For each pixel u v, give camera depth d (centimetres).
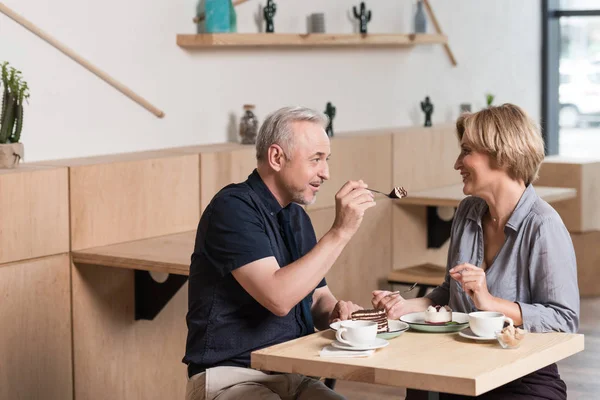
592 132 787
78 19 413
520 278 283
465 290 270
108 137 432
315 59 553
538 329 268
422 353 241
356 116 589
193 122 477
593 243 665
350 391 473
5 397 365
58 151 409
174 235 429
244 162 466
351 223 263
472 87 701
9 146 369
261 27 512
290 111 280
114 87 432
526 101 767
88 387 401
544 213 282
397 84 624
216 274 275
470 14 693
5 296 361
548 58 781
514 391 271
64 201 380
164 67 457
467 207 303
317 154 279
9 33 385
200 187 442
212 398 269
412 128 612
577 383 473
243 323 275
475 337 251
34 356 375
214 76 486
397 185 582
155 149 455
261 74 516
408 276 566
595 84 782
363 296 563
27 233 366
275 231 281
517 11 747
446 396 280
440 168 621
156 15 452
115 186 401
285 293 259
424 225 613
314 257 262
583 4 775
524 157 281
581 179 663
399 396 464
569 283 277
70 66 411
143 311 421
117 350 414
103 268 403
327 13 560
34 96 397
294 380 281
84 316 396
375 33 581
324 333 265
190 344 282
